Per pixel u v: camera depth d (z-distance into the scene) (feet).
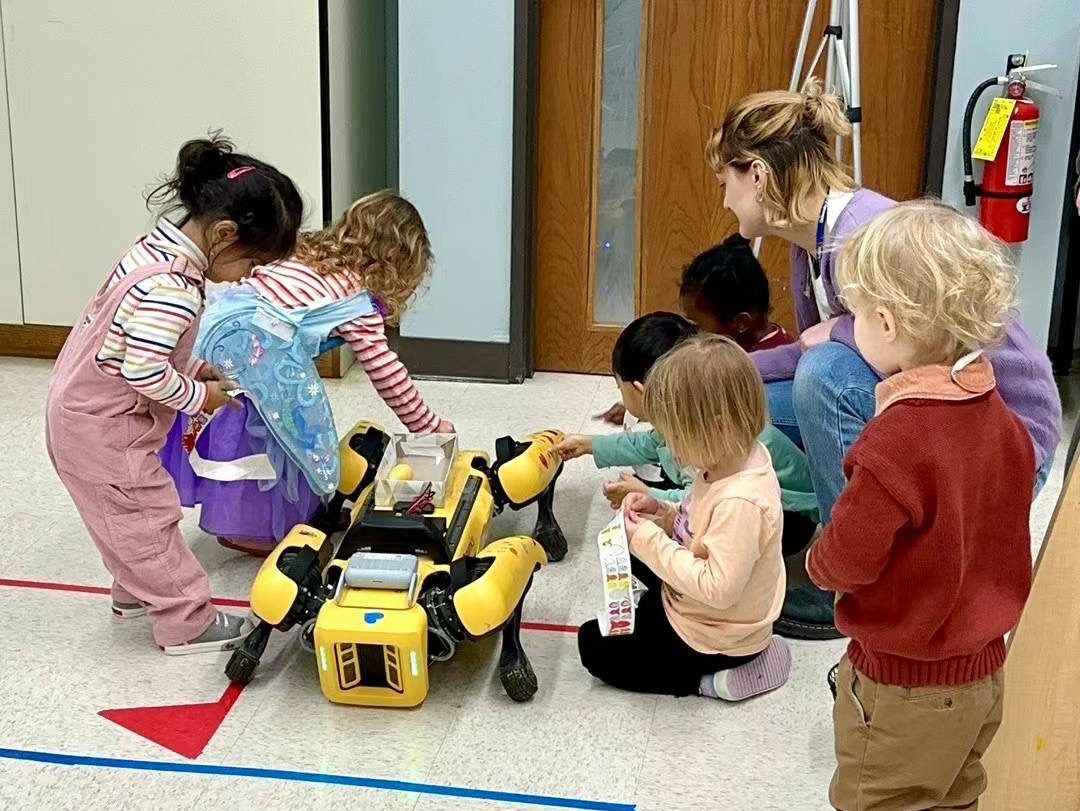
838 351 7.38
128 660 7.32
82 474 7.02
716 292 8.43
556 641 7.59
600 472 9.97
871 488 4.73
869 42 10.78
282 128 11.36
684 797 6.20
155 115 11.44
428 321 11.80
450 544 7.25
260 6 11.07
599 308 12.05
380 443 8.77
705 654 6.88
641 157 11.50
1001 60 10.33
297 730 6.70
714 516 6.48
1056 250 10.67
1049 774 5.58
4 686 7.04
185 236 6.84
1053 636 5.43
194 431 8.19
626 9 11.10
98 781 6.26
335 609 6.72
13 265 12.03
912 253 4.70
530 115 11.22
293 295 8.09
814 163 7.33
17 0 11.25
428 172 11.37
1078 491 5.31
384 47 12.77
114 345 6.72
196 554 8.65
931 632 4.84
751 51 11.05
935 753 5.04
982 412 4.80
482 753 6.51
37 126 11.58
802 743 6.64
